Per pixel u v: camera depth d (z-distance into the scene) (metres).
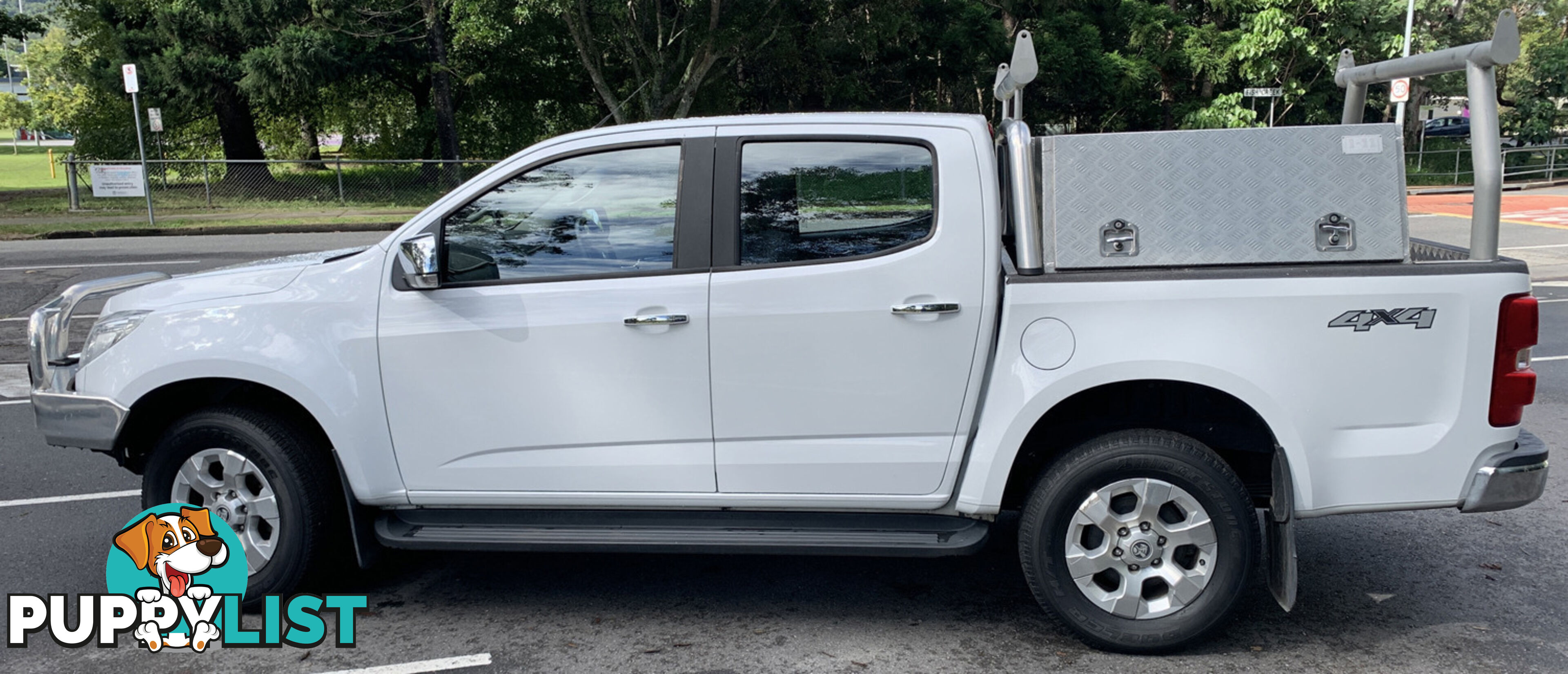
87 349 4.26
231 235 20.25
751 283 3.77
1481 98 3.65
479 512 4.09
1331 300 3.56
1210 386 3.59
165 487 4.14
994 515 3.79
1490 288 3.56
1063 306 3.62
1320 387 3.59
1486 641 3.89
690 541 3.85
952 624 4.06
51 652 3.85
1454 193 30.25
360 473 3.99
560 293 3.87
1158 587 3.79
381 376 3.96
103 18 28.59
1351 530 5.12
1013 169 3.71
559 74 32.41
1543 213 23.12
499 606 4.27
